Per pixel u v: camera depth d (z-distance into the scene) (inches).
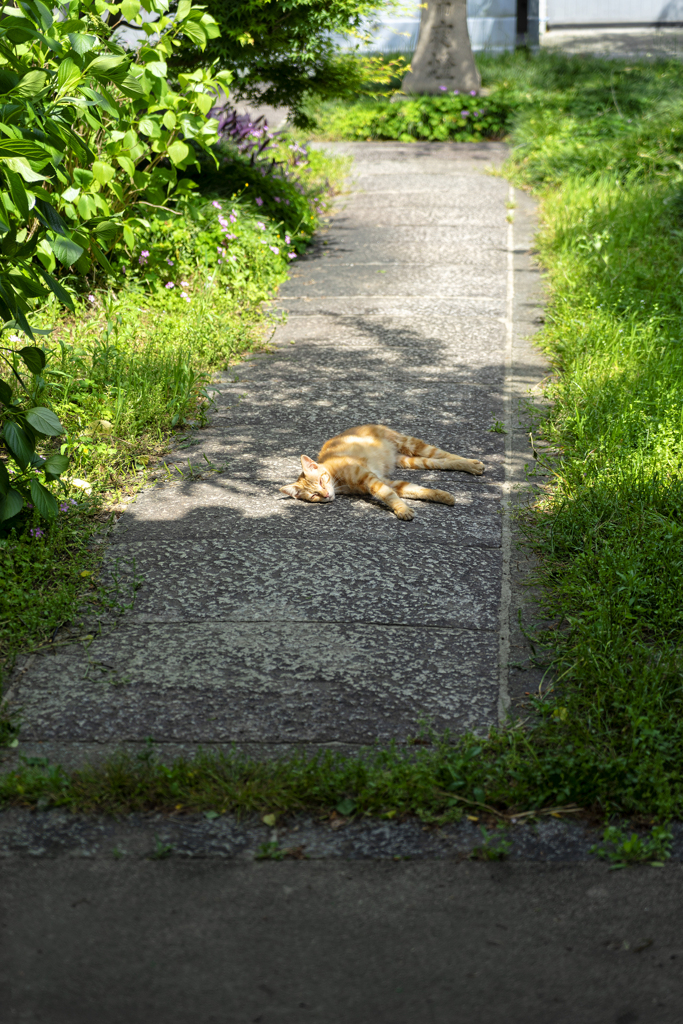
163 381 263.1
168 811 132.6
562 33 1010.1
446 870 123.8
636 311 300.8
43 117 184.1
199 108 302.7
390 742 144.0
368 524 205.8
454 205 460.8
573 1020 104.2
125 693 154.3
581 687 152.8
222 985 108.7
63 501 205.6
